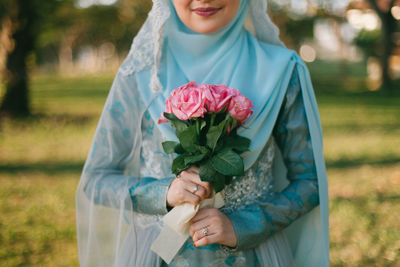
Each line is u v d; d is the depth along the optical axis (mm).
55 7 11422
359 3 23312
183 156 1263
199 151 1231
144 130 1489
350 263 3180
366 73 30938
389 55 19062
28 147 7117
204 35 1492
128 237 1455
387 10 18562
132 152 1510
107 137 1506
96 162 1510
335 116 10797
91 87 22047
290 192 1421
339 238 3580
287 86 1446
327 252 1487
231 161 1193
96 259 1486
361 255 3283
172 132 1384
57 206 4328
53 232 3703
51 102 13828
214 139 1213
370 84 21562
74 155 6508
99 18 25969
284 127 1457
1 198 4574
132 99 1499
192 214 1271
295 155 1449
